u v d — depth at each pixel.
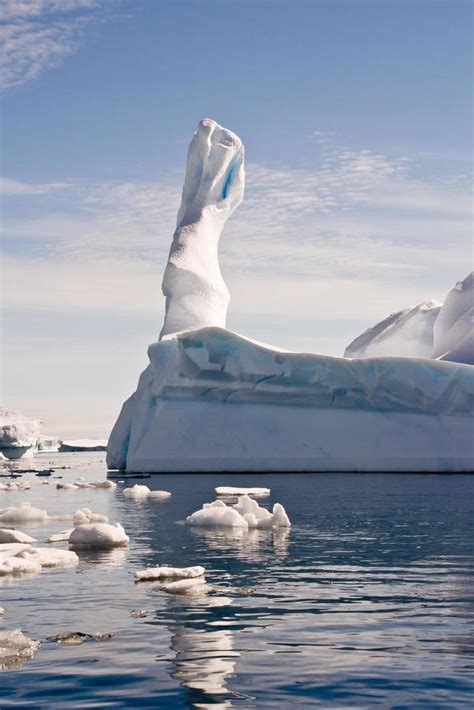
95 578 11.82
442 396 40.06
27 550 14.06
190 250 48.53
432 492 26.91
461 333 54.62
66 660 7.63
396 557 13.46
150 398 42.34
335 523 18.58
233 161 52.00
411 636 8.35
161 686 6.91
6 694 6.75
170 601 10.11
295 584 11.19
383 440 39.56
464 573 11.85
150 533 17.09
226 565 12.84
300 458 39.38
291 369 40.47
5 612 9.62
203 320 46.38
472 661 7.48
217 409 40.66
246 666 7.43
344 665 7.43
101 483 32.50
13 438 96.50
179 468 39.53
